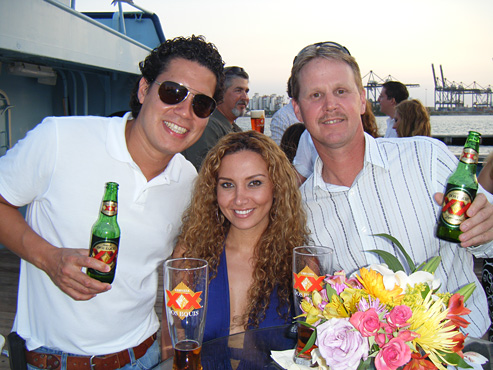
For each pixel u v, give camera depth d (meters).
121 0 5.79
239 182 1.69
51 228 1.51
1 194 1.46
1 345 1.72
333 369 0.92
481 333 1.71
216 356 1.40
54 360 1.54
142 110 1.52
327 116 1.60
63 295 1.50
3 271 4.48
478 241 1.30
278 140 4.54
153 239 1.61
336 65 1.59
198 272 1.13
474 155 1.29
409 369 0.91
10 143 5.09
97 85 6.40
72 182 1.47
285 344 1.46
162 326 1.75
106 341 1.56
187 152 3.31
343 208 1.75
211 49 1.54
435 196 1.39
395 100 4.93
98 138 1.51
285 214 1.75
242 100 4.27
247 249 1.79
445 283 1.68
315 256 1.20
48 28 3.61
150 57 1.53
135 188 1.53
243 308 1.78
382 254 1.16
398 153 1.69
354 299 0.99
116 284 1.54
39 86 5.74
